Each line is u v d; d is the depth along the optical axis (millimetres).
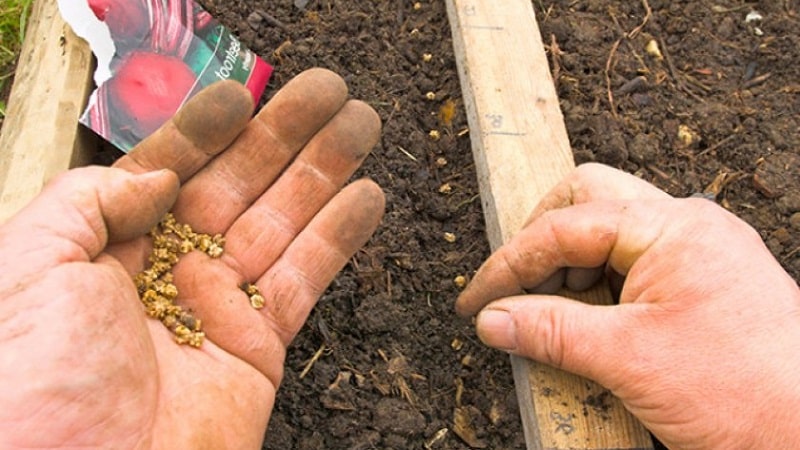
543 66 541
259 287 464
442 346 506
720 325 418
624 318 430
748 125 561
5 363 381
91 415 390
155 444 410
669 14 599
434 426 487
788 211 535
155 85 520
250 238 468
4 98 616
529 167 511
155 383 419
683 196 539
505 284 462
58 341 386
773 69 584
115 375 396
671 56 586
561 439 450
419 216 540
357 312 505
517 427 484
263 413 445
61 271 398
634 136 551
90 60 524
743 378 412
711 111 562
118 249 449
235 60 550
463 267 522
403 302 515
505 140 518
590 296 472
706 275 424
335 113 469
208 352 445
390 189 542
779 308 419
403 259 522
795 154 552
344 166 471
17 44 629
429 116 566
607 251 447
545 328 439
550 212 454
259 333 455
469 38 546
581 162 540
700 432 416
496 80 535
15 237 405
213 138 460
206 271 460
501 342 452
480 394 494
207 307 455
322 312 505
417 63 580
